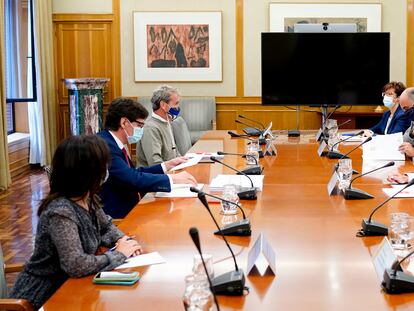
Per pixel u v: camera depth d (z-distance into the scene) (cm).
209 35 945
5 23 859
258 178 383
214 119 934
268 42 702
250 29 945
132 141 373
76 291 201
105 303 190
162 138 486
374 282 203
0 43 754
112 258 225
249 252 231
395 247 236
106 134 359
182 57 950
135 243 241
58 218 227
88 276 217
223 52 950
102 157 237
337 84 704
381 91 702
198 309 159
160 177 346
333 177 353
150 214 300
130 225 280
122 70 955
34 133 918
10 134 950
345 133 631
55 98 954
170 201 328
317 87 706
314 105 709
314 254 233
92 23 948
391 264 201
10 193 740
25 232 561
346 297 190
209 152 518
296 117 952
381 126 638
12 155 868
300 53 702
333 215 293
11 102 890
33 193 739
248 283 203
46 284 236
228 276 196
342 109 910
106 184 351
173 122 586
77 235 227
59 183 236
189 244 249
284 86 707
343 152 512
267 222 282
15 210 649
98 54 953
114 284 206
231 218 289
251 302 187
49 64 927
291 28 937
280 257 230
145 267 222
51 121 934
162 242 252
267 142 543
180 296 194
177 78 953
